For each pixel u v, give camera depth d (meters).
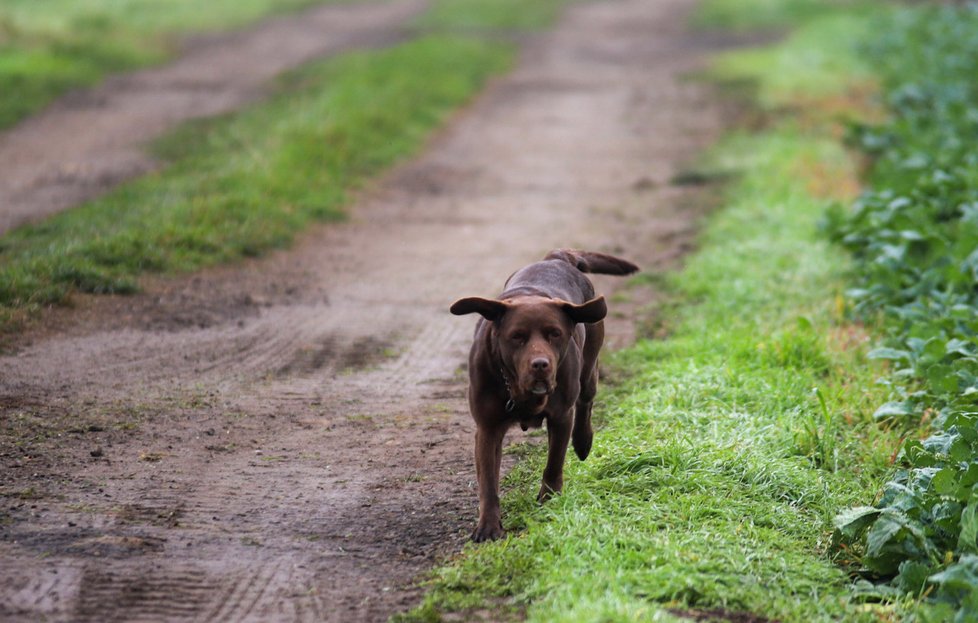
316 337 13.68
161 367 12.37
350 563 7.96
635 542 7.81
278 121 25.31
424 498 9.09
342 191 21.45
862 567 7.92
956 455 8.59
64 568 7.75
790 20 47.16
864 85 30.94
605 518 8.20
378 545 8.25
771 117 28.12
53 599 7.34
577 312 7.97
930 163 19.88
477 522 8.56
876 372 11.89
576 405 9.29
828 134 25.41
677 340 13.21
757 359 12.09
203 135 25.39
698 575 7.38
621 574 7.35
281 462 9.84
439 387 12.02
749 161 23.22
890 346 12.58
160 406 11.14
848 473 9.64
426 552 8.12
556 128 28.20
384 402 11.52
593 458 9.53
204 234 17.39
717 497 8.66
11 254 16.27
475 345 8.23
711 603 7.21
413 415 11.12
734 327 13.30
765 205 19.56
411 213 20.61
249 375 12.24
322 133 24.22
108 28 38.41
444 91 30.92
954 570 7.05
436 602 7.34
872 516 8.01
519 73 35.84
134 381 11.86
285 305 14.99
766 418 10.50
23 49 33.06
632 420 10.45
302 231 18.88
